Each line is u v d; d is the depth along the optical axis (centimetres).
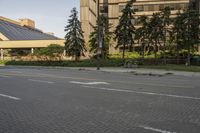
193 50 4769
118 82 1633
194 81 1767
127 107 880
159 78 2027
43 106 912
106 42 4850
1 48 7362
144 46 5112
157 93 1169
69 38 4650
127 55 5631
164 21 4812
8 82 1642
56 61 4641
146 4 7344
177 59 4888
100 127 662
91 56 5322
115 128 652
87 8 7075
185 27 4581
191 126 659
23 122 715
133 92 1202
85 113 806
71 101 994
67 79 1827
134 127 657
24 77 1980
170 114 784
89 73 2559
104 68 3453
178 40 4734
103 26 4744
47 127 668
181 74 2539
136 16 7325
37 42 7150
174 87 1386
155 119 729
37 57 5250
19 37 8756
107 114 791
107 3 7844
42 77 1981
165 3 7269
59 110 850
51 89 1320
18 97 1094
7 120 738
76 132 627
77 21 4659
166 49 5216
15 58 6022
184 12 4744
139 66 3731
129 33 4400
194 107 877
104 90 1271
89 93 1180
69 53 4691
